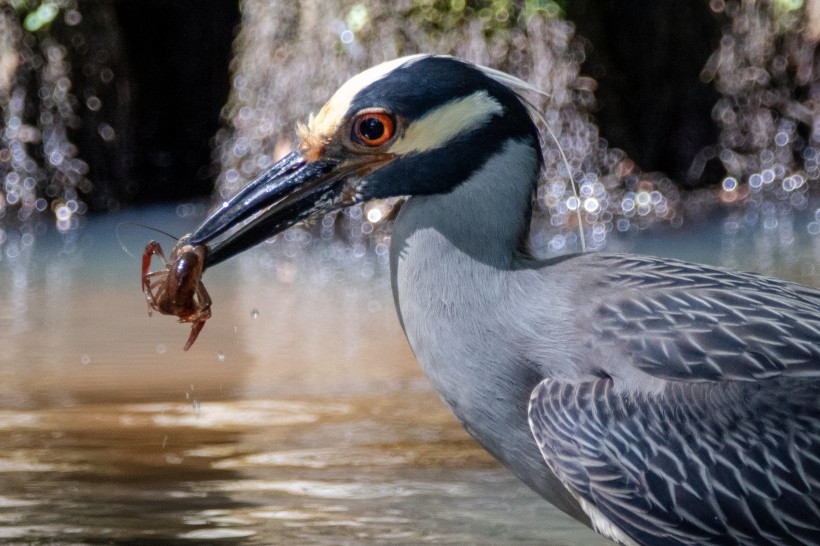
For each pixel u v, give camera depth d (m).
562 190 23.25
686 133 25.66
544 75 23.28
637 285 7.73
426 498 9.38
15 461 10.17
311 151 7.90
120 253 20.36
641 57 25.36
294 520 8.86
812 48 25.52
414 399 12.05
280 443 10.69
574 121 23.55
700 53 25.66
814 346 7.30
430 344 7.82
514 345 7.67
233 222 7.93
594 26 24.38
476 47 22.94
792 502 7.10
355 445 10.65
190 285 7.91
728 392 7.24
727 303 7.54
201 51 28.27
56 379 12.59
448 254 7.79
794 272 17.11
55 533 8.58
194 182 27.44
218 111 28.17
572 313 7.66
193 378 12.69
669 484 7.23
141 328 14.84
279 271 19.14
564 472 7.43
